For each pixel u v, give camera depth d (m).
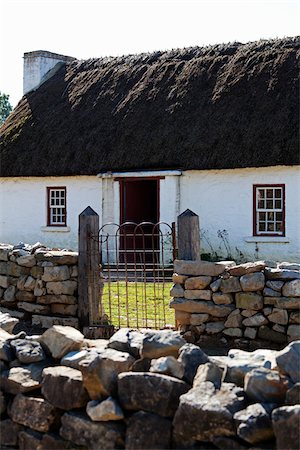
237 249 17.06
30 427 4.32
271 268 7.08
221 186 17.22
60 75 23.61
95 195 19.00
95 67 22.80
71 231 19.52
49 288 8.49
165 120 18.42
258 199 16.88
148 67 21.06
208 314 7.15
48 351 4.67
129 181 19.02
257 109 17.22
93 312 8.27
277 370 3.87
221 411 3.53
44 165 19.70
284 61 18.16
